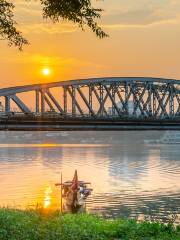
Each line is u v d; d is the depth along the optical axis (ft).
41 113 396.37
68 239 71.56
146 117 468.34
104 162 508.94
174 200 246.88
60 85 429.38
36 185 307.78
